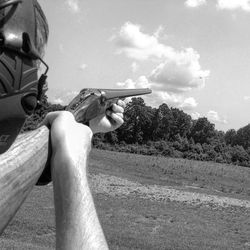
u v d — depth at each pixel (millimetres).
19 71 981
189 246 20734
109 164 71000
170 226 25797
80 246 1075
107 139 112938
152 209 31781
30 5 1023
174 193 46156
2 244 15289
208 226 27703
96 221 1135
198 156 110312
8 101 969
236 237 25047
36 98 1077
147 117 124125
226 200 46000
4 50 953
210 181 70812
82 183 1168
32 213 21969
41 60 1077
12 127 1013
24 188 1114
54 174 1195
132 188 45500
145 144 119562
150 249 19125
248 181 76125
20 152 1116
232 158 111688
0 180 1014
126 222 25391
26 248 15164
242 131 150625
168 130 129000
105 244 1104
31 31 1016
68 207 1137
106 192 39781
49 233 18453
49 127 1309
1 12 949
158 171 73562
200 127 134000
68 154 1204
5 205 1028
